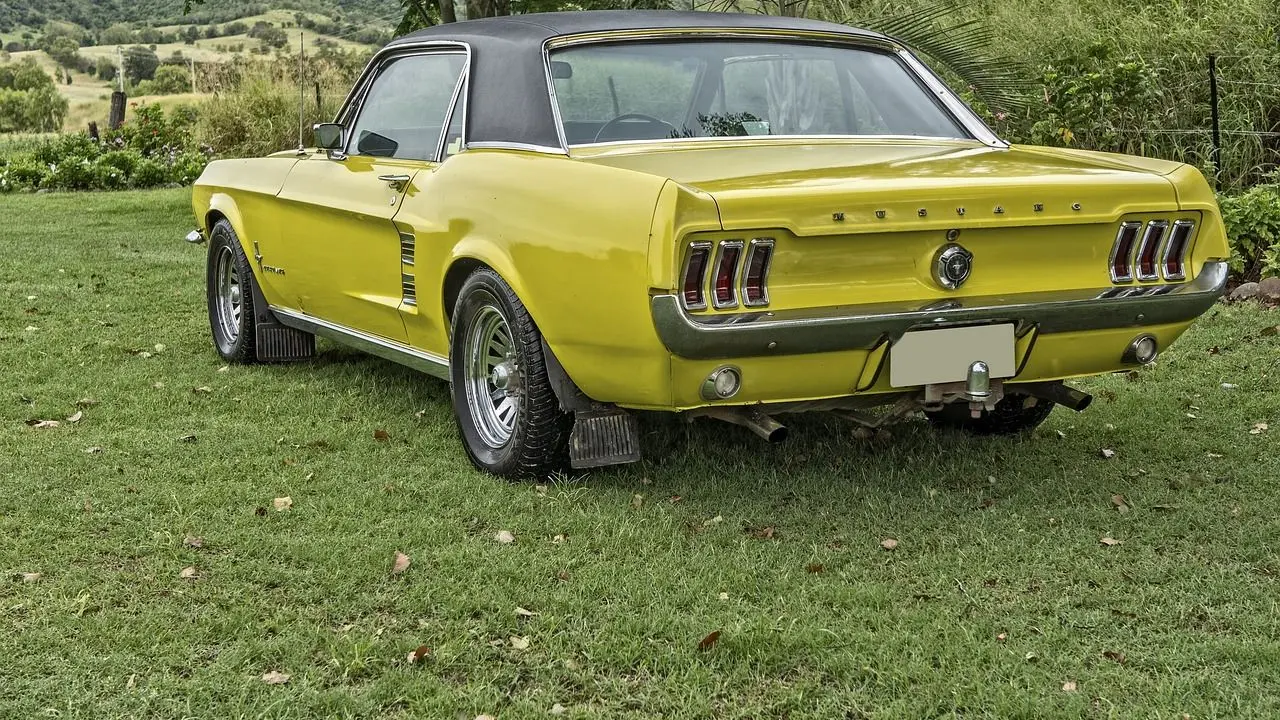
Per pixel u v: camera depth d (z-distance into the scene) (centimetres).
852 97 482
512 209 425
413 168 504
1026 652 319
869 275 382
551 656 321
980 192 384
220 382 619
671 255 357
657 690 304
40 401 572
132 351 687
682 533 409
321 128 542
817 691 302
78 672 313
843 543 402
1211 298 419
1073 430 527
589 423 430
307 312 606
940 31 961
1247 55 999
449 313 483
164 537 402
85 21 10862
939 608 348
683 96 461
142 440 511
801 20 511
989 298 394
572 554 389
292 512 428
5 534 404
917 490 453
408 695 301
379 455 496
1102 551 391
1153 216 413
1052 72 991
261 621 344
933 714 290
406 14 1273
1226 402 563
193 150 2059
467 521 421
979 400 398
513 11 1162
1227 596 353
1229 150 952
